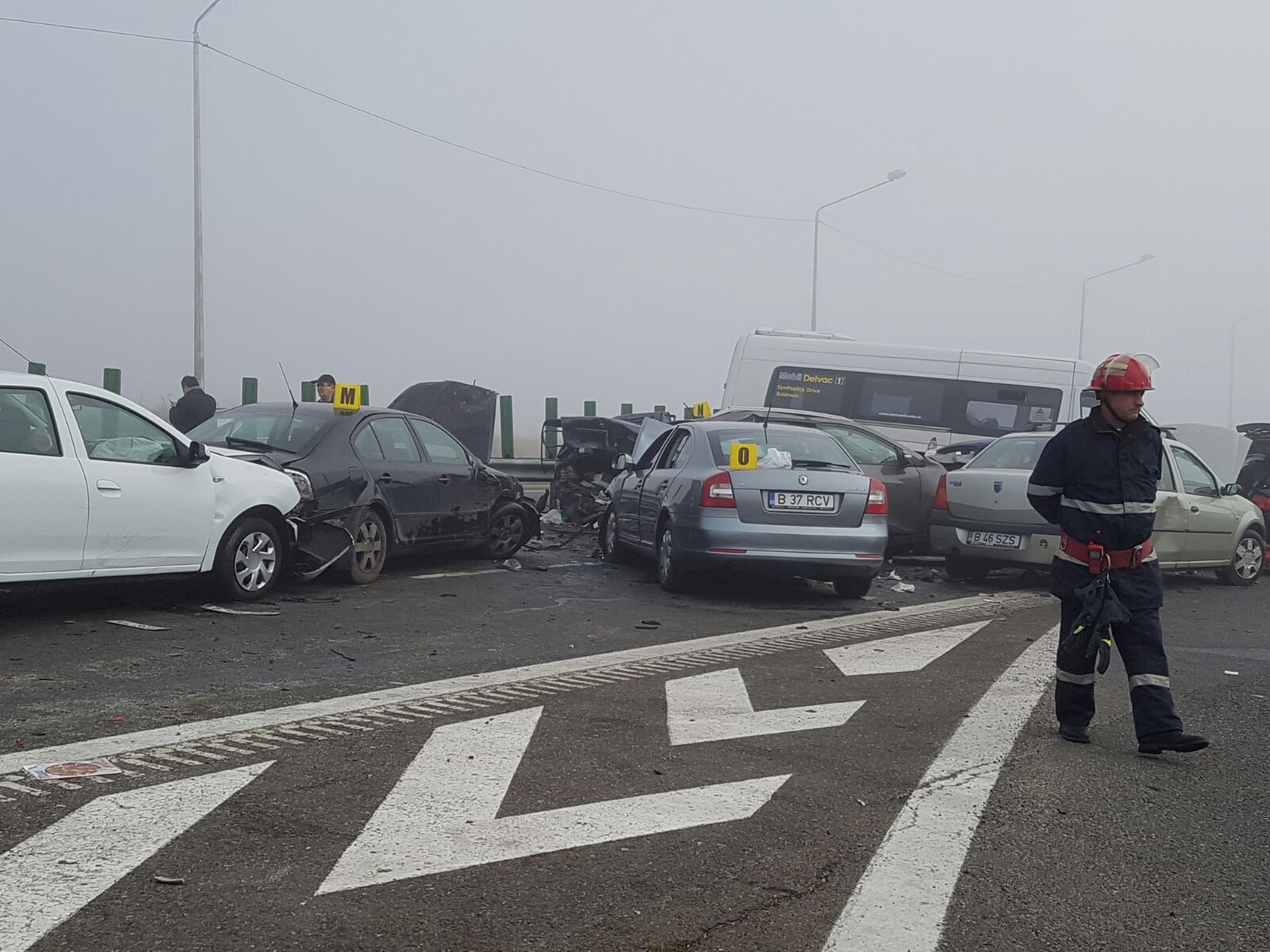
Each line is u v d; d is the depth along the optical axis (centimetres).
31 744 541
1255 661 896
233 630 848
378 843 432
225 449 1055
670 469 1181
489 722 610
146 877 394
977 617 1055
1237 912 404
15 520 782
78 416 839
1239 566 1431
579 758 551
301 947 346
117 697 637
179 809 460
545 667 759
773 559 1070
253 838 433
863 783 531
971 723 651
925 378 2175
